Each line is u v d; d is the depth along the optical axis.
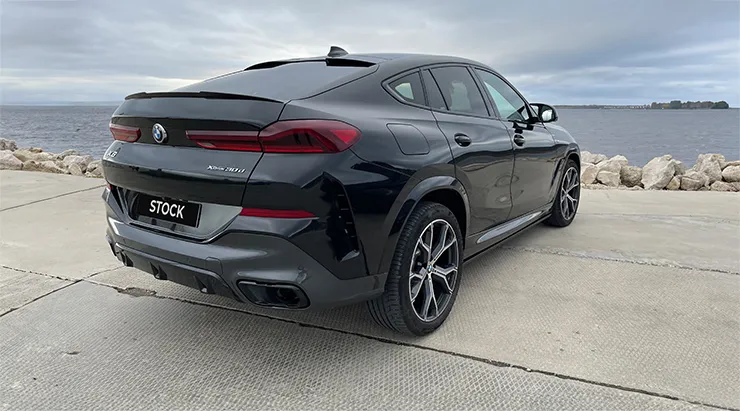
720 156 7.96
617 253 3.73
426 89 2.67
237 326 2.59
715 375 2.08
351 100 2.21
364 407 1.90
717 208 5.46
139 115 2.17
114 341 2.43
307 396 1.97
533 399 1.93
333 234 1.91
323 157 1.87
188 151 2.04
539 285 3.11
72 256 3.70
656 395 1.95
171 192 2.10
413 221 2.25
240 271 1.91
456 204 2.68
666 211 5.31
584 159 9.07
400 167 2.14
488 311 2.73
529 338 2.42
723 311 2.71
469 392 1.98
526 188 3.45
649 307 2.77
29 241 4.08
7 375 2.12
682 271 3.34
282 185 1.82
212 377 2.11
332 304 2.00
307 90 2.15
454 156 2.50
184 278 2.09
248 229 1.87
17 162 8.46
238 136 1.88
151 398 1.96
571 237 4.20
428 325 2.42
